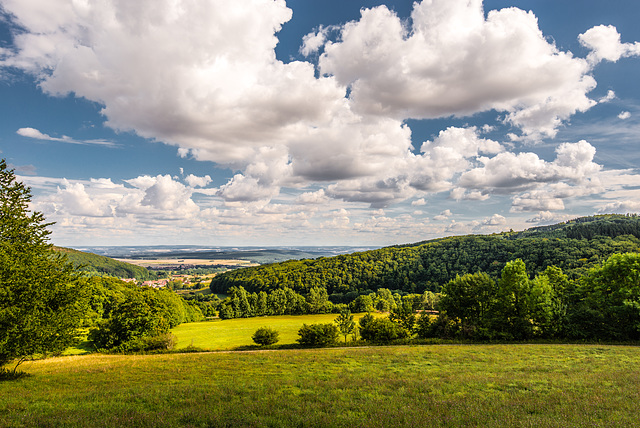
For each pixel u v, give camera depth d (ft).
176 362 96.94
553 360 88.79
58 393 49.11
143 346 153.28
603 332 136.36
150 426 30.94
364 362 90.89
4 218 65.46
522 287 148.15
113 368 84.17
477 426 30.73
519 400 42.65
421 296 350.64
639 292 131.13
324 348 143.54
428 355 102.63
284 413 36.37
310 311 408.87
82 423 31.01
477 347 124.77
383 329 156.76
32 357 68.74
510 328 148.66
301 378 65.62
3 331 56.44
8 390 52.08
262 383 58.95
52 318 62.44
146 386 55.47
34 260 64.49
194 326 276.82
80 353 153.69
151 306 192.44
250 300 420.77
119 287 345.72
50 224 73.77
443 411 36.88
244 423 32.37
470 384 55.67
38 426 30.63
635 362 83.61
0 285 56.54
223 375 70.95
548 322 144.97
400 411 36.65
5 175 68.28
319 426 31.58
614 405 38.45
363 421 32.83
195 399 43.78
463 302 164.45
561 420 32.12
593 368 74.02
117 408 38.29
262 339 162.61
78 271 75.25
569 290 167.32
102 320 167.94
